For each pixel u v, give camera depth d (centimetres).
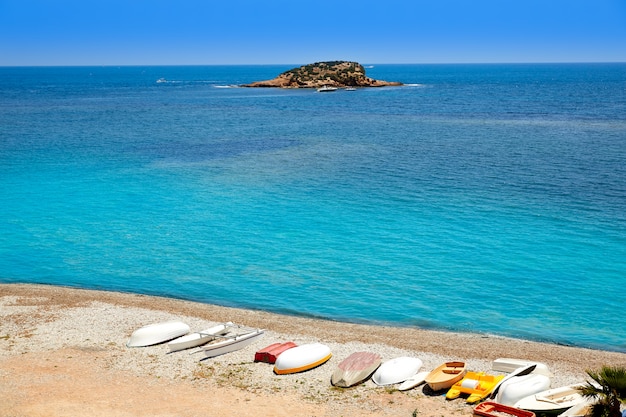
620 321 2781
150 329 2591
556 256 3575
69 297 3086
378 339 2600
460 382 2161
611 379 1638
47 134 9088
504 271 3366
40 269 3519
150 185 5534
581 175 5762
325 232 4109
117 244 3931
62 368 2311
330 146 7894
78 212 4659
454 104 14838
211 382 2230
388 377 2222
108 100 17112
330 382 2236
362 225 4250
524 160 6631
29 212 4656
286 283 3269
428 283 3231
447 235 3991
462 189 5262
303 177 5859
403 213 4531
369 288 3184
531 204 4712
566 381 2181
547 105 14162
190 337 2552
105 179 5778
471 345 2538
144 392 2139
